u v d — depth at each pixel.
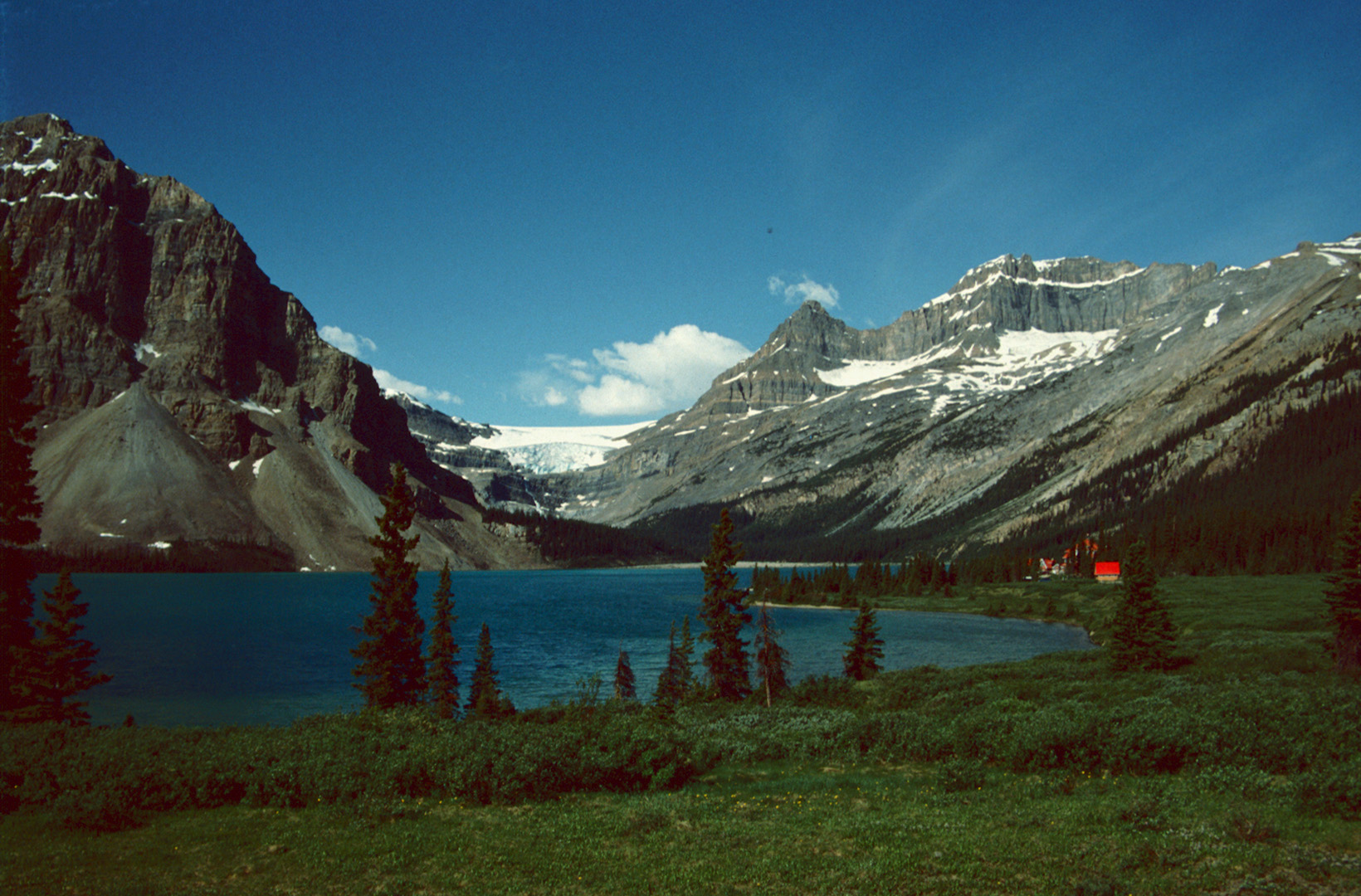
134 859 19.56
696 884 16.69
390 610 51.59
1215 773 23.34
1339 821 18.28
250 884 17.72
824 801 23.88
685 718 47.72
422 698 58.06
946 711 44.34
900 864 17.20
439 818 22.47
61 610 46.62
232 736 31.19
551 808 23.52
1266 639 68.19
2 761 26.69
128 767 25.33
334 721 35.69
